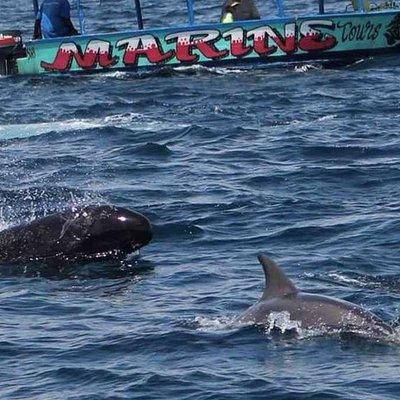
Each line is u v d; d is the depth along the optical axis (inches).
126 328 1563.7
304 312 1497.3
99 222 1957.4
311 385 1344.7
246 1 4279.0
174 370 1408.7
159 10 6766.7
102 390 1364.4
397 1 5629.9
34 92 4010.8
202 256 1932.8
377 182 2413.9
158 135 3043.8
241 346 1464.1
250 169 2596.0
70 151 2893.7
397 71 4040.4
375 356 1409.9
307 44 4210.1
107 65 4274.1
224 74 4156.0
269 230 2078.0
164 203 2294.5
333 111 3312.0
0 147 2984.7
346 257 1886.1
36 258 1952.5
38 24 4431.6
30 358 1475.1
